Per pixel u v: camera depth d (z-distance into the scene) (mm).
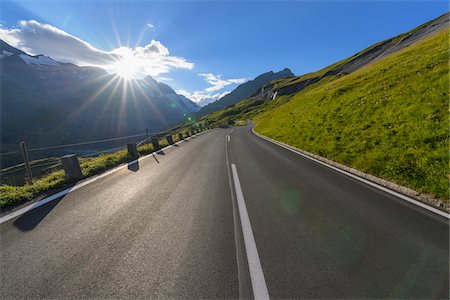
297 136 17906
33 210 5660
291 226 4719
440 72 14672
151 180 8328
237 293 2992
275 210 5520
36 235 4457
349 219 4992
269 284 3145
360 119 14477
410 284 3131
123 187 7488
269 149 15500
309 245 4043
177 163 11430
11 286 3133
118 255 3795
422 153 7926
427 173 6805
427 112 10766
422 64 18688
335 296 2945
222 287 3090
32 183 8047
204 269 3434
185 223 4898
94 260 3670
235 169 9797
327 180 7930
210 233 4469
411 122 10680
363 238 4246
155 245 4074
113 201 6234
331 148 11969
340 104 19922
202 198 6387
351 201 5996
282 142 18375
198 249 3939
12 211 5621
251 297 2926
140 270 3426
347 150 10961
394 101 14227
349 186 7230
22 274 3365
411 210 5383
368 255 3750
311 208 5598
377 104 15172
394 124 11430
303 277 3270
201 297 2926
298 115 25828
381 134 10984
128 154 13648
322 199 6172
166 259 3676
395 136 10125
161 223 4906
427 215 5113
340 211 5398
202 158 12711
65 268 3484
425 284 3125
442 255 3725
